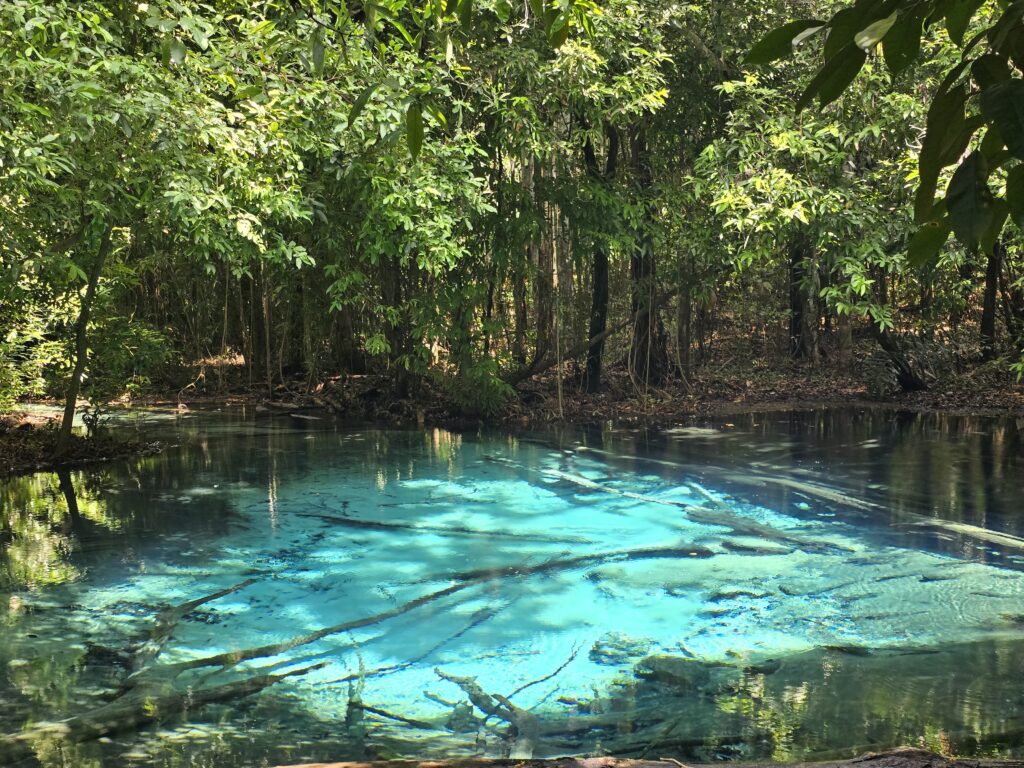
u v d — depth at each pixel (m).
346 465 11.51
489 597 6.39
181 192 8.05
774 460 11.45
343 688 4.83
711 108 15.79
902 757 2.17
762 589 6.53
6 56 6.52
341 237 13.43
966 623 5.78
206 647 5.47
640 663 5.14
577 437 13.58
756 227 13.05
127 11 7.92
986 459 11.36
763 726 4.25
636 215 15.33
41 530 8.34
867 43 1.01
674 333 19.16
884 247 13.90
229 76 8.07
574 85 12.98
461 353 15.22
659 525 8.37
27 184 7.43
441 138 12.50
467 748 4.08
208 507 9.21
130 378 13.23
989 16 9.34
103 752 4.06
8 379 13.25
